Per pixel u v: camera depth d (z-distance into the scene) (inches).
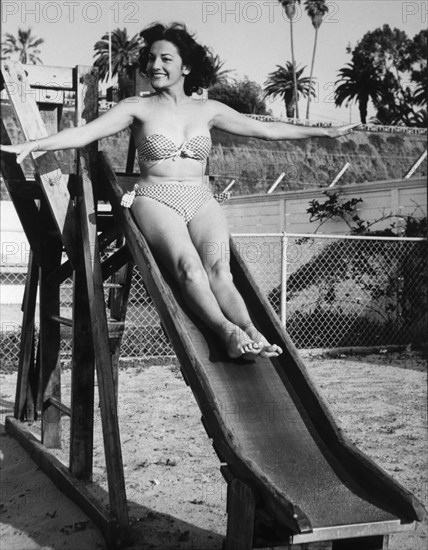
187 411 313.9
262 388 179.9
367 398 344.8
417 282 519.8
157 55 199.2
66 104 273.4
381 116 2133.4
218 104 208.1
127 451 257.1
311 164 1058.7
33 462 253.6
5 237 677.3
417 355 474.6
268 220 859.4
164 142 198.2
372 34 2130.9
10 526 197.9
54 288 255.8
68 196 221.9
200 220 197.8
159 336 466.9
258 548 156.9
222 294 188.4
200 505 209.6
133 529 192.1
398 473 235.8
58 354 256.1
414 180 689.6
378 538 157.5
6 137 240.1
